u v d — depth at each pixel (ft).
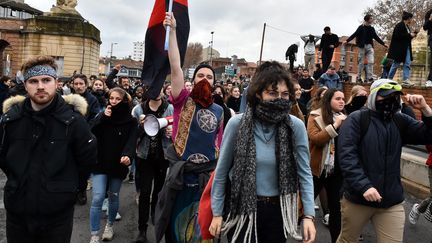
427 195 23.76
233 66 140.56
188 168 12.87
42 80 9.57
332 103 15.98
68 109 10.15
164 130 16.67
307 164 9.45
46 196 9.61
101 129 16.26
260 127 9.36
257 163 9.21
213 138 13.08
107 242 16.90
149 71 16.57
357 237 12.57
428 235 18.65
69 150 10.06
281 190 9.04
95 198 15.93
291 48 58.54
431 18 38.42
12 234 9.96
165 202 12.76
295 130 9.34
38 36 125.49
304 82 40.68
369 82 46.19
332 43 54.39
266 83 9.06
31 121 9.77
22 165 9.61
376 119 12.03
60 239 10.00
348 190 12.27
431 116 11.70
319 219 20.61
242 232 9.30
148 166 17.15
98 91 31.09
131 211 21.36
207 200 10.23
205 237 10.22
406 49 40.78
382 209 11.89
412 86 36.76
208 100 13.05
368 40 48.47
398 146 11.96
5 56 139.44
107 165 16.17
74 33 125.59
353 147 11.93
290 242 17.06
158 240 12.80
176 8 15.87
